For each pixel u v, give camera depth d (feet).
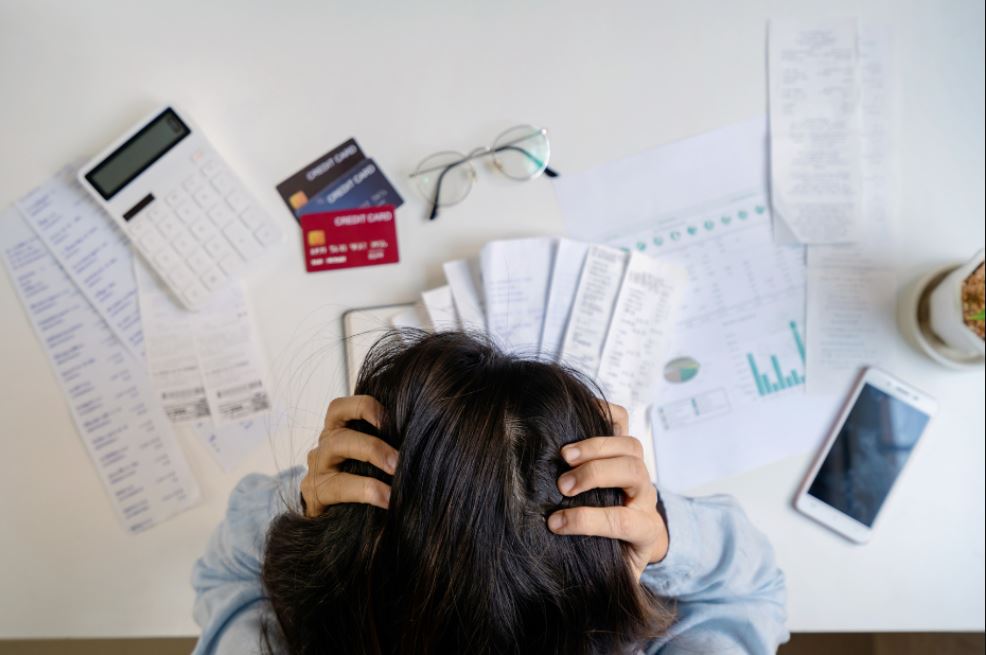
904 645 3.00
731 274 2.23
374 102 2.22
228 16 2.19
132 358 2.28
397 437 1.13
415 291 2.26
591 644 1.10
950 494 2.20
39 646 2.93
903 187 2.20
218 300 2.25
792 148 2.19
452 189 2.23
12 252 2.23
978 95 2.16
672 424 2.25
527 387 1.11
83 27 2.19
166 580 2.35
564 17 2.18
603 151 2.21
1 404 2.29
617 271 2.20
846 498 2.21
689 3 2.17
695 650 1.54
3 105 2.21
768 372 2.23
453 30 2.19
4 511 2.32
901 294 2.22
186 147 2.19
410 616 1.06
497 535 1.02
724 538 1.81
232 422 2.29
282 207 2.24
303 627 1.20
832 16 2.17
